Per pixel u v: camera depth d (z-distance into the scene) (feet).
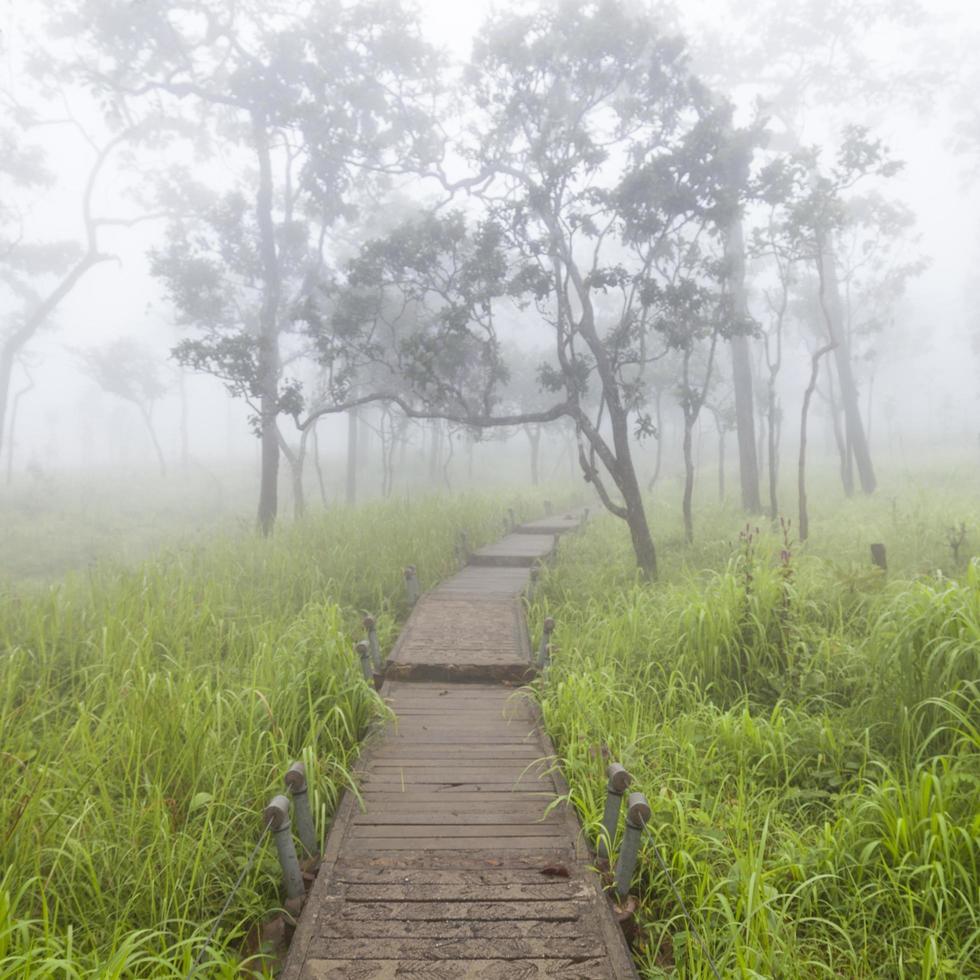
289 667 21.20
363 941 12.42
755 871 12.75
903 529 43.09
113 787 16.12
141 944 11.75
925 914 13.04
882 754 18.44
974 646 17.34
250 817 16.12
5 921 10.68
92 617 26.76
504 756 20.35
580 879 14.26
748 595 25.43
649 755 19.19
